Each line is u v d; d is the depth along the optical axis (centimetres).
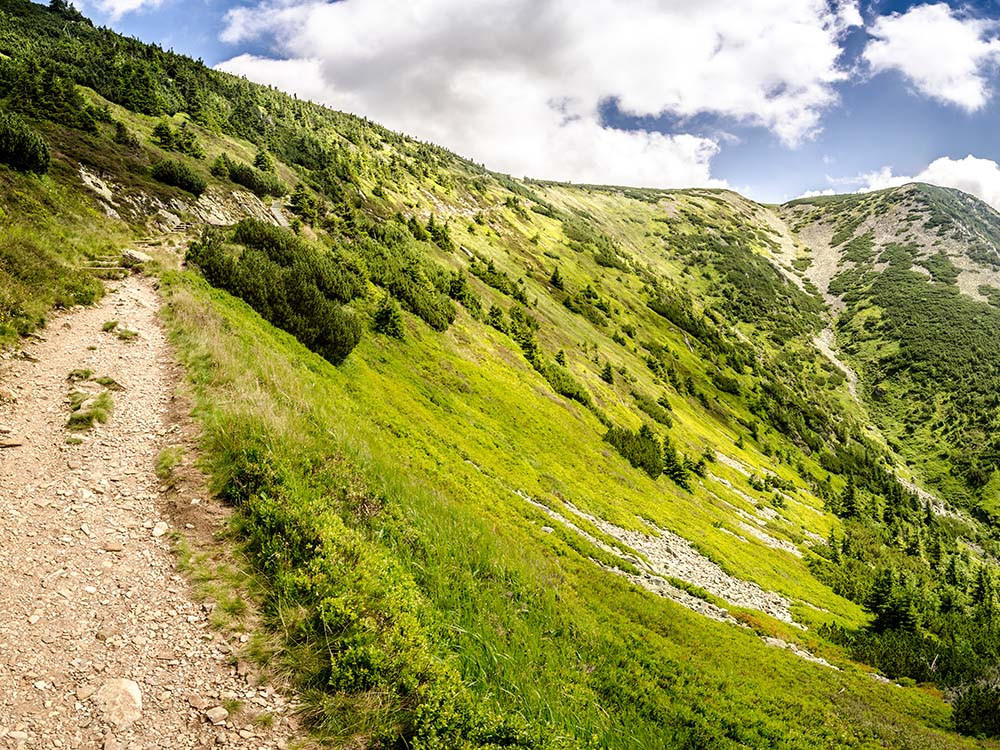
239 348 2173
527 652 1317
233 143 10612
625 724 1266
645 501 4988
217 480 1201
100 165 5497
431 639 1043
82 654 752
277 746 721
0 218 2358
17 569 851
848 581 6262
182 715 718
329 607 926
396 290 6178
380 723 788
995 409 19275
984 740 2431
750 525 7112
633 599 2377
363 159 16925
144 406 1480
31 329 1688
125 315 2144
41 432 1230
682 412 11844
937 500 16675
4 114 3875
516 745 849
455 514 1970
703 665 1920
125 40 14950
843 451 16750
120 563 936
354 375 3478
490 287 10612
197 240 3856
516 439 4497
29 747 615
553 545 2619
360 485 1525
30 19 14000
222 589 940
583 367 9575
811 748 1523
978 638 5353
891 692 2822
